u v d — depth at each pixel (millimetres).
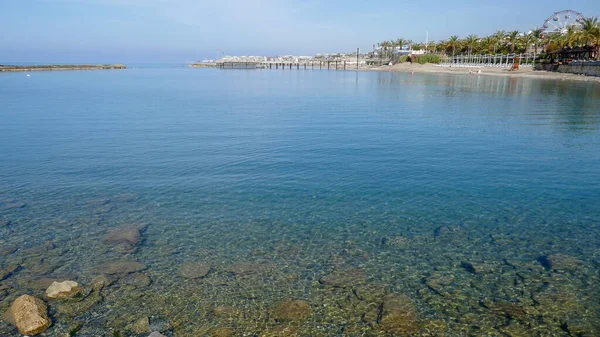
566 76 90750
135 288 9547
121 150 22266
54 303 8914
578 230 12680
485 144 23859
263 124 31016
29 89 63344
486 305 8984
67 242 11820
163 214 13820
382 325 8312
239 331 8125
